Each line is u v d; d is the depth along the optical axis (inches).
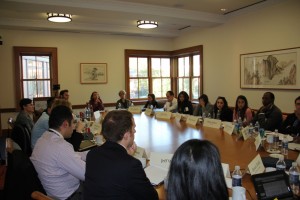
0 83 233.5
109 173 47.3
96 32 256.1
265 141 101.6
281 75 176.9
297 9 164.2
